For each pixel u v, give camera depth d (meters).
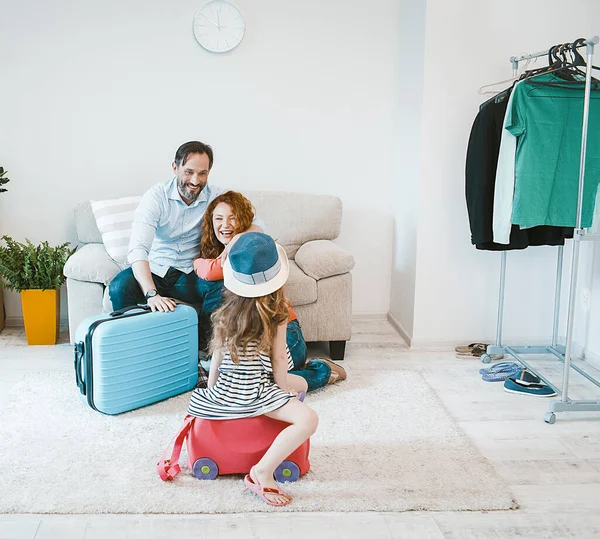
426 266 3.56
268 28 3.81
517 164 2.88
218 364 2.23
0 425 2.54
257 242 2.11
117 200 3.54
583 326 3.49
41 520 1.95
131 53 3.74
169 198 3.07
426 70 3.38
